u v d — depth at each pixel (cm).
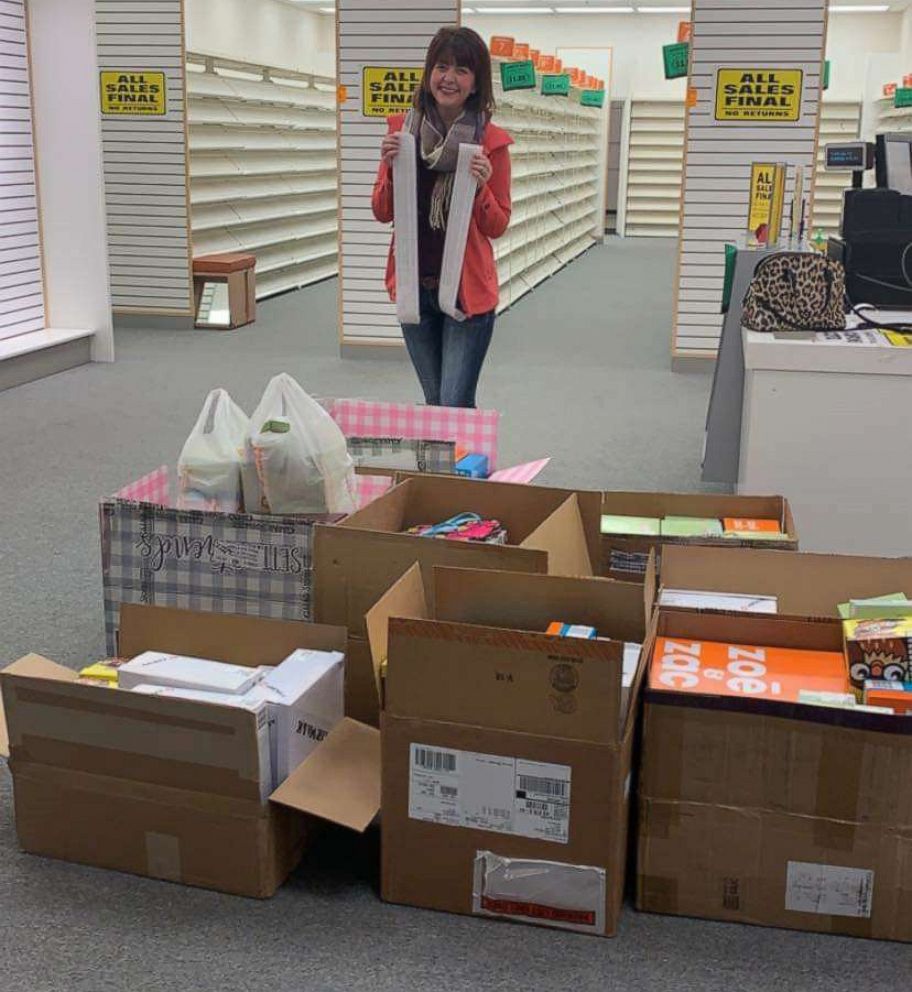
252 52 1689
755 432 356
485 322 431
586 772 201
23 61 738
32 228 768
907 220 436
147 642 252
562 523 262
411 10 779
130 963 203
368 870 230
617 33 1964
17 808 232
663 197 2039
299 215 1266
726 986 197
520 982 198
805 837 205
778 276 366
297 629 243
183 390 723
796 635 233
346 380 768
